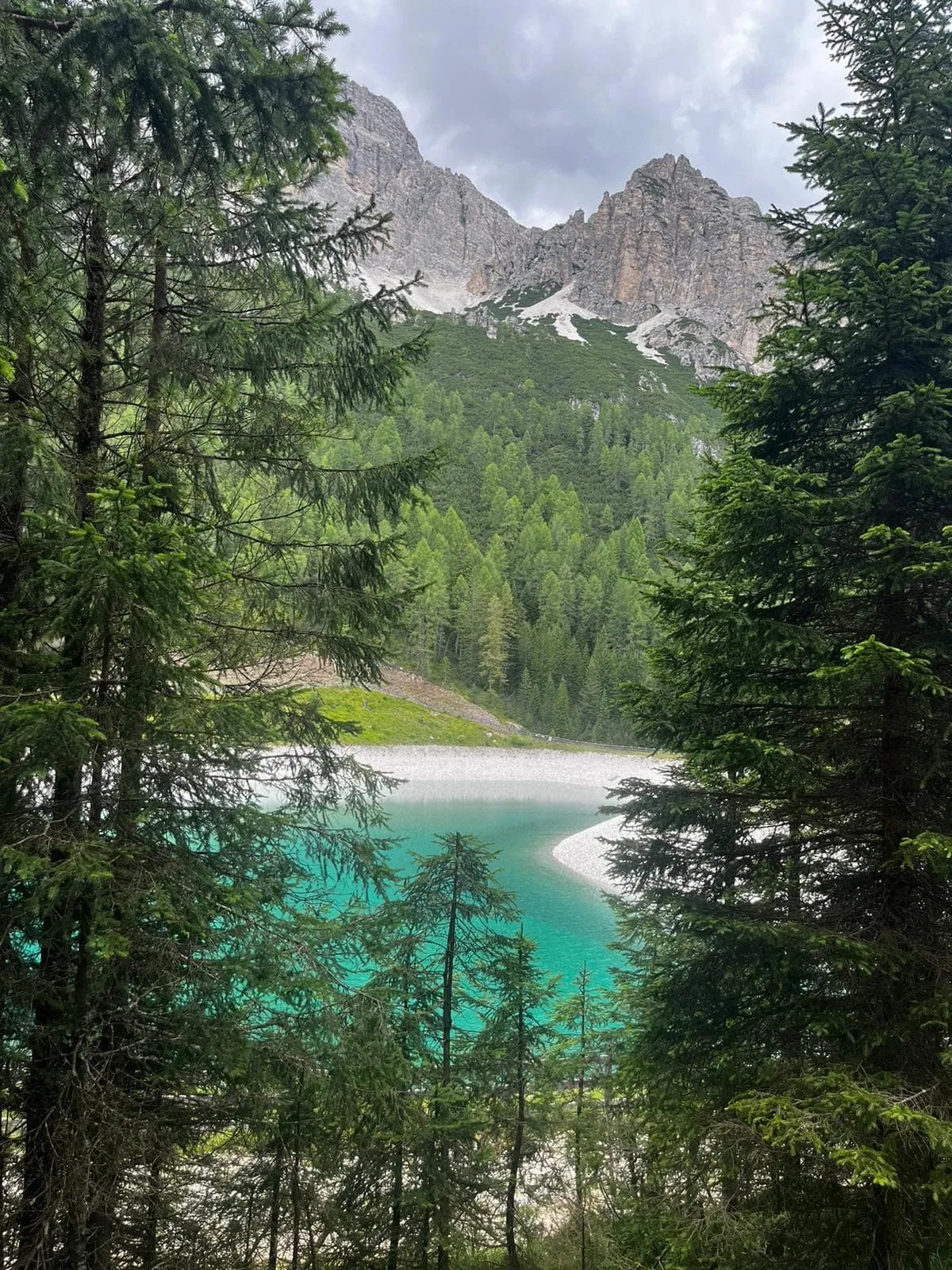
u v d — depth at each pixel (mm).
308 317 6199
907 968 6156
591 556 105250
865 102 7277
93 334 5883
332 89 5738
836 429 7602
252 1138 7699
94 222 5688
